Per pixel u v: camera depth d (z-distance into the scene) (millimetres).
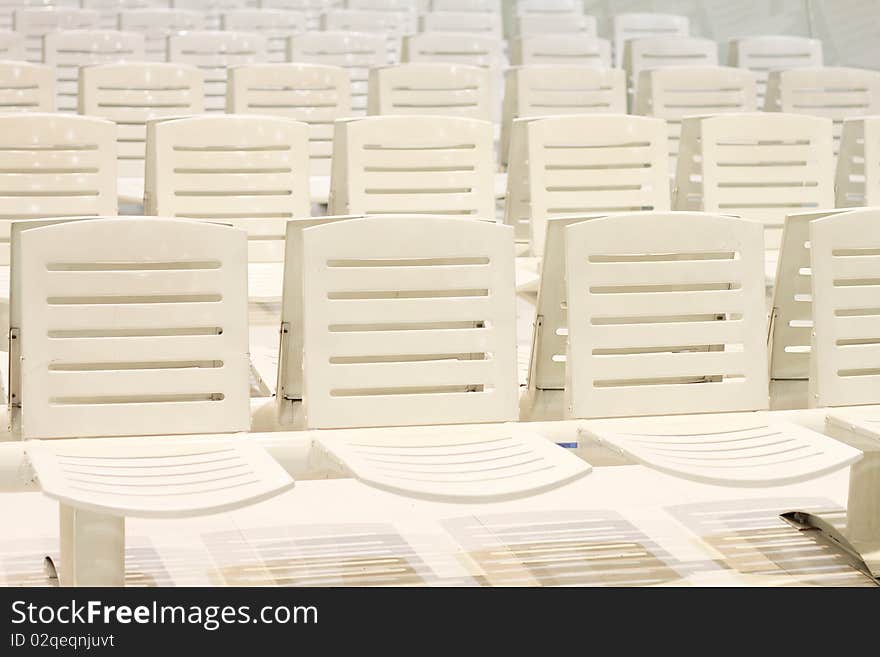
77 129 3916
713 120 4367
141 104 5344
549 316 3123
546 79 5691
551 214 4215
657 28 7840
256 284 3508
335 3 8188
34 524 3438
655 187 4297
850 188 4723
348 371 2838
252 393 4078
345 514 3619
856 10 8602
